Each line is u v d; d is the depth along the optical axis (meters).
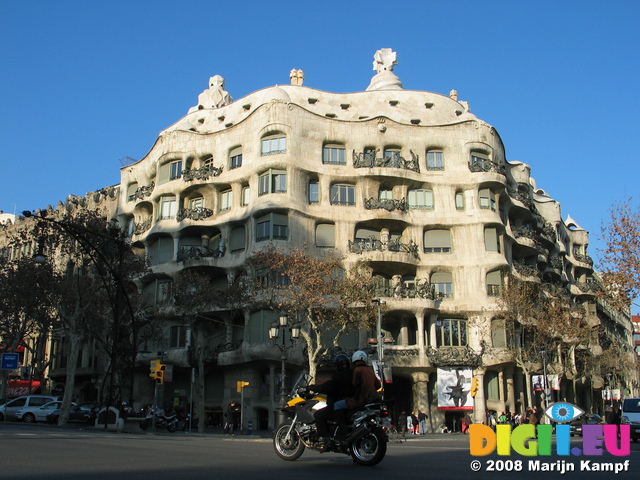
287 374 48.72
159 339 47.72
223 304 43.66
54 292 43.47
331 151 53.44
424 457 13.06
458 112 61.09
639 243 33.62
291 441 11.84
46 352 67.62
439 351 49.81
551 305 55.56
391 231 53.62
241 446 16.84
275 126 51.09
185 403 53.25
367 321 42.94
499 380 51.75
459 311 51.50
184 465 10.55
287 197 49.41
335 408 11.11
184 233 54.16
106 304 45.09
